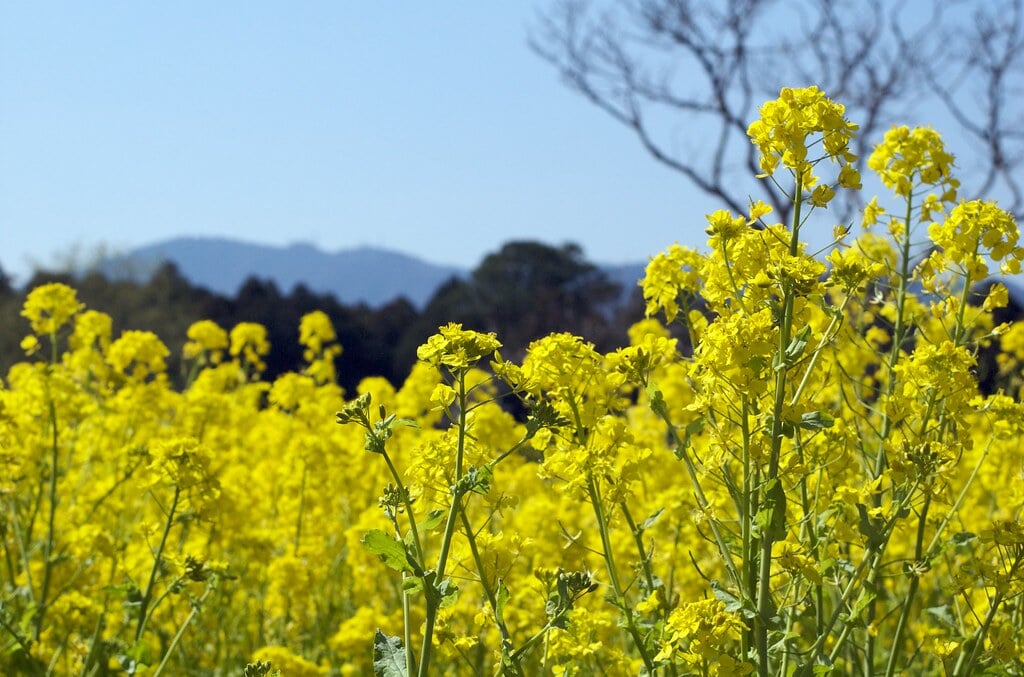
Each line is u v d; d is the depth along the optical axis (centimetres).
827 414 319
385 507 308
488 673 528
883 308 429
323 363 1151
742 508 328
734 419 353
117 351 857
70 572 598
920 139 394
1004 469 630
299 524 712
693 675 328
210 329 1099
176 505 494
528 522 591
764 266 340
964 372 364
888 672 368
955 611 427
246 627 679
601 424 363
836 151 331
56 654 526
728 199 1811
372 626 586
